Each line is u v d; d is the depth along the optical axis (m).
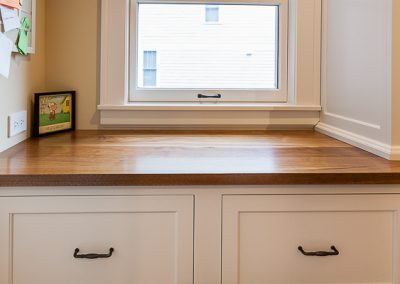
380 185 1.11
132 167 1.12
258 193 1.10
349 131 1.56
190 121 1.86
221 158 1.27
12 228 1.06
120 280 1.10
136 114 1.84
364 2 1.42
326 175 1.08
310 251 1.12
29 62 1.63
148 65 1.94
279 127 1.91
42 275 1.08
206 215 1.09
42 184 1.04
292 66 1.91
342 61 1.63
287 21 1.94
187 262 1.10
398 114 1.25
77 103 1.87
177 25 1.93
